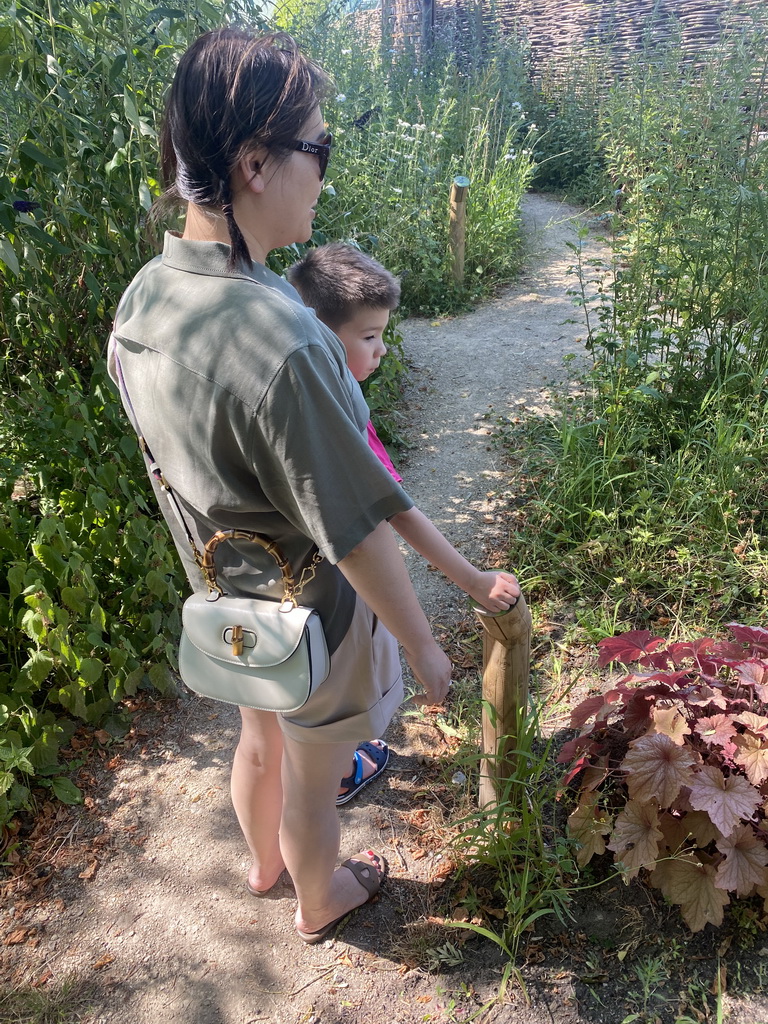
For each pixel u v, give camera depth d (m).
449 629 3.08
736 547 3.16
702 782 1.82
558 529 3.48
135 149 3.03
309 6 6.25
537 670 2.78
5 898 2.14
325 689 1.42
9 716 2.47
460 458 4.27
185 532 1.36
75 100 2.90
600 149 9.86
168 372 1.15
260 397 1.07
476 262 7.35
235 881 2.17
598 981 1.84
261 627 1.31
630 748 1.93
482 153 8.90
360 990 1.87
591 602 3.05
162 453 1.23
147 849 2.27
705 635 2.79
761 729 1.87
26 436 2.87
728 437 3.47
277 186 1.17
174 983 1.92
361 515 1.14
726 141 4.19
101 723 2.68
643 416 3.93
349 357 2.18
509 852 1.98
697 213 4.07
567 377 5.14
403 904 2.06
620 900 1.99
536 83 11.50
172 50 3.07
